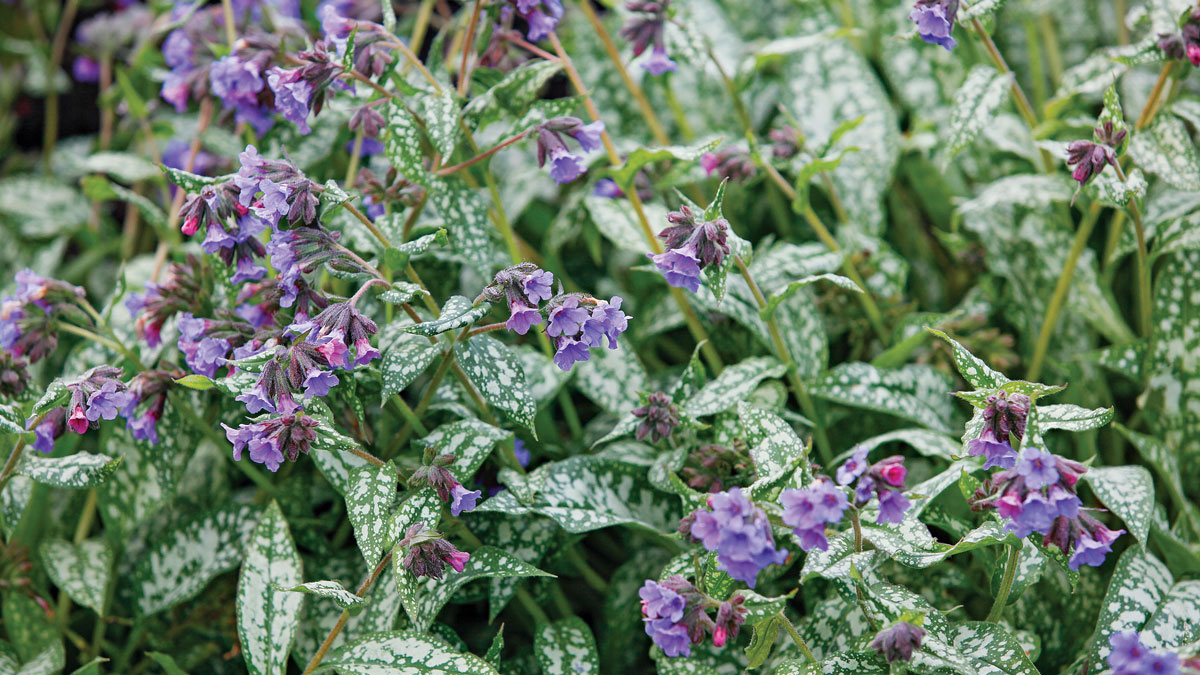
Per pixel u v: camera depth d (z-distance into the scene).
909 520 0.93
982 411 0.90
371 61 0.99
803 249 1.06
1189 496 1.05
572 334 0.92
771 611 0.91
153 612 1.03
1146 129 1.03
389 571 1.01
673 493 1.02
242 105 1.03
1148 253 1.07
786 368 1.02
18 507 1.03
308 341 0.92
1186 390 1.05
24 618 1.04
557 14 1.01
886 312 1.09
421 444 0.98
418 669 0.95
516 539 1.01
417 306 1.05
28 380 1.02
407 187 1.01
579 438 1.07
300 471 1.07
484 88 1.05
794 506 0.88
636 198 1.04
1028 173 1.13
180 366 1.05
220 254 0.97
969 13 0.98
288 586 0.98
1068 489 0.88
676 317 1.09
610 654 1.03
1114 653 0.88
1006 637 0.93
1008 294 1.10
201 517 1.05
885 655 0.89
